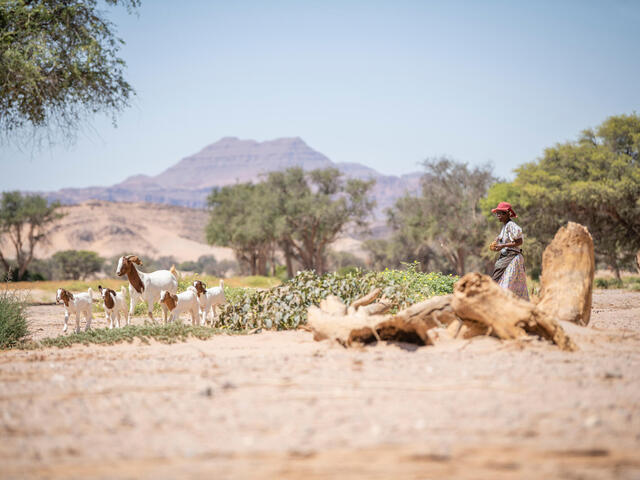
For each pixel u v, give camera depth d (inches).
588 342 262.7
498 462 116.4
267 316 407.8
